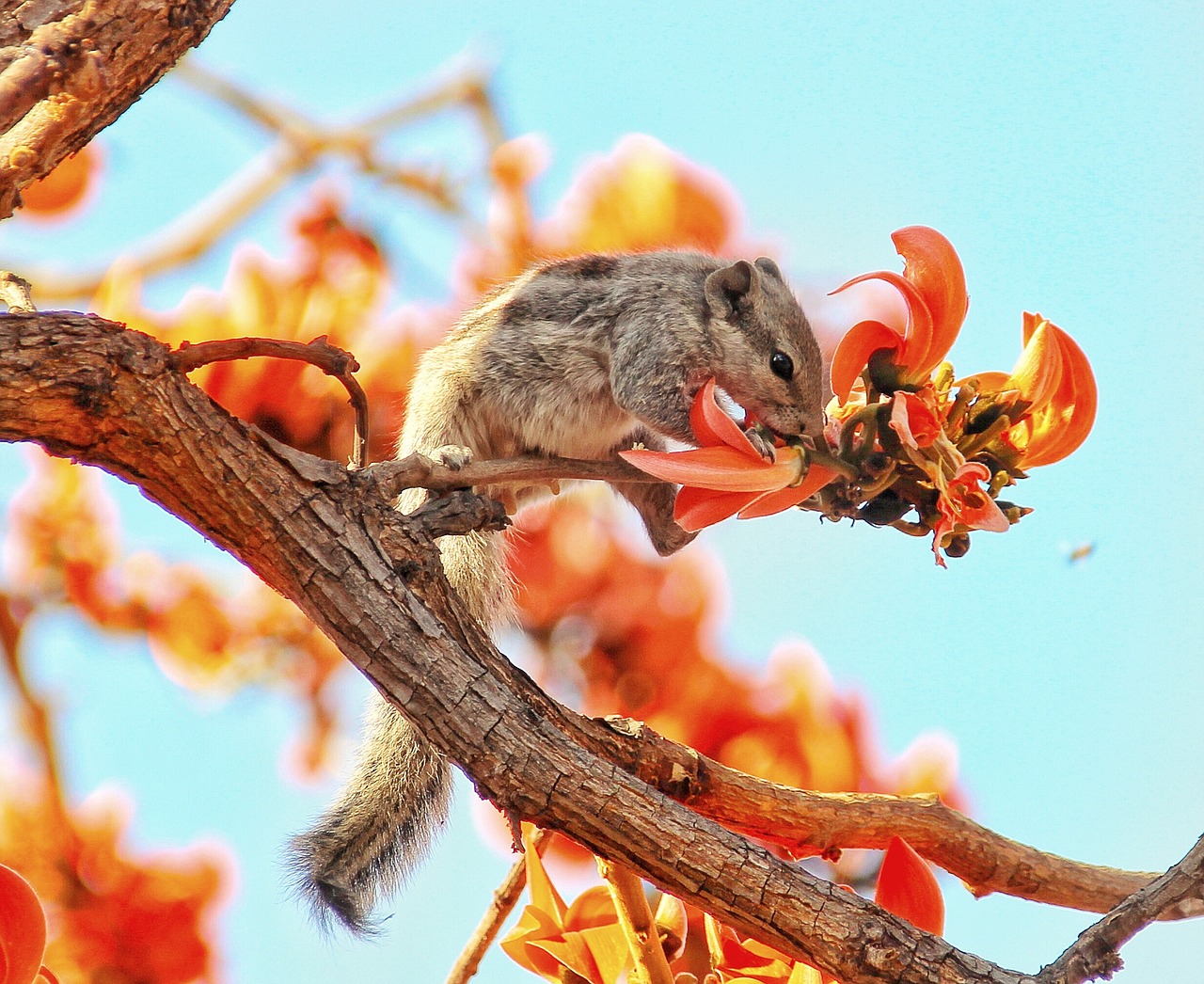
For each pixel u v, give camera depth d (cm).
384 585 528
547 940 529
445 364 554
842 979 526
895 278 530
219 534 527
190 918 535
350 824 539
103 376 525
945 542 531
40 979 527
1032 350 531
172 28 530
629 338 554
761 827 535
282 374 539
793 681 539
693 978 530
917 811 537
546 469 534
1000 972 526
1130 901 525
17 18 530
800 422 553
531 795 527
